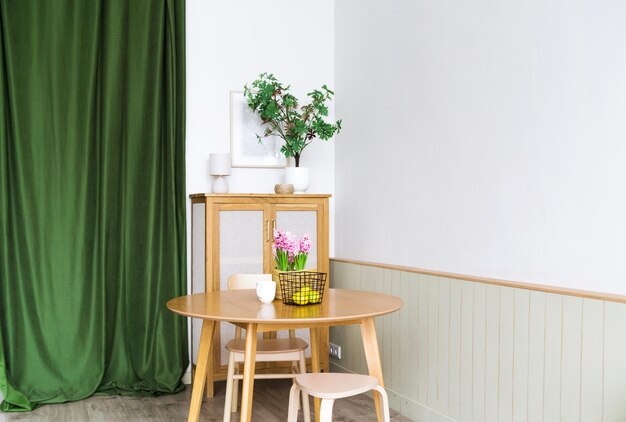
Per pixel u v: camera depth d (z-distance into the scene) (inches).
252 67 183.6
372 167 170.4
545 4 112.7
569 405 105.2
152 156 166.9
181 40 170.4
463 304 129.6
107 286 165.3
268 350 130.7
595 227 102.8
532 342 112.6
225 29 180.7
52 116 159.9
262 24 185.0
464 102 133.5
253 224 167.0
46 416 147.4
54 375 159.8
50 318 159.8
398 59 157.6
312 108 177.2
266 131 180.5
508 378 117.9
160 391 163.0
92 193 164.1
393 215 159.9
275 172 187.0
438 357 137.1
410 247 152.6
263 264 167.6
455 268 136.3
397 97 158.1
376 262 167.8
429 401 140.1
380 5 165.9
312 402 155.2
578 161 106.0
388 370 156.2
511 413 117.2
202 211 166.4
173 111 168.6
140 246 167.2
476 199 130.0
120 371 165.8
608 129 100.3
